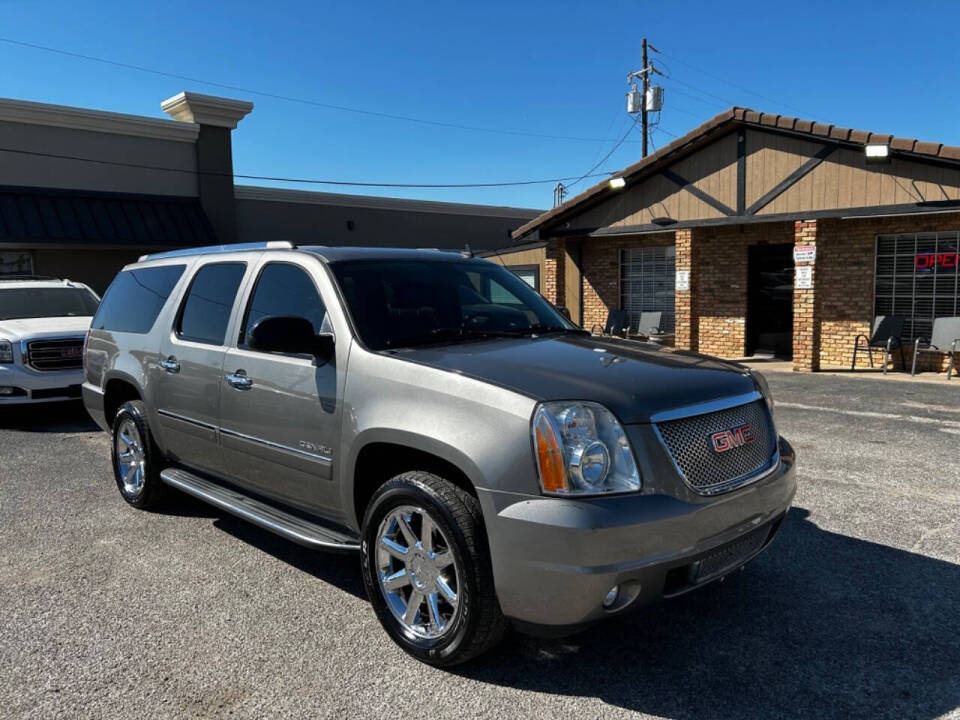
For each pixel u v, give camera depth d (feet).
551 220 53.06
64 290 35.99
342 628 11.86
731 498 10.09
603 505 9.12
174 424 15.94
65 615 12.40
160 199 67.51
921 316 42.39
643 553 9.20
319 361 12.20
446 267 14.87
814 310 41.91
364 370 11.48
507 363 10.89
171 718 9.46
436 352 11.63
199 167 69.87
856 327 44.93
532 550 9.19
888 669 10.39
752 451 10.92
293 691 10.05
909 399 32.27
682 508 9.50
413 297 13.44
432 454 10.51
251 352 13.66
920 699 9.66
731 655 10.84
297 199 79.20
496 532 9.48
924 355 42.32
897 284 43.14
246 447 13.75
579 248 58.13
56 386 29.27
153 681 10.34
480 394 9.98
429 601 10.57
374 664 10.73
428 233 91.86
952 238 40.78
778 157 42.22
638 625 11.80
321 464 12.11
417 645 10.62
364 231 85.51
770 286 50.03
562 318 15.56
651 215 48.34
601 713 9.46
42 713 9.60
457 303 13.99
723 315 51.90
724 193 44.65
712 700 9.73
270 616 12.30
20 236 57.72
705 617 12.03
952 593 12.75
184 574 14.07
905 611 12.12
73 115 62.08
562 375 10.36
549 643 11.29
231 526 16.87
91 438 26.99
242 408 13.69
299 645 11.32
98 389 19.19
